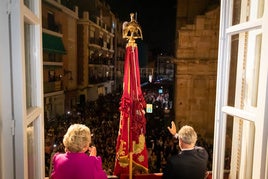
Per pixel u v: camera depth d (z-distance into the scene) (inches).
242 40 92.0
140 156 132.6
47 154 335.3
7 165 75.0
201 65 498.3
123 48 1472.7
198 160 95.2
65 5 754.2
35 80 99.7
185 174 93.7
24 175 77.8
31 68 98.6
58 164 80.7
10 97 74.7
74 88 837.8
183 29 494.6
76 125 84.1
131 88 125.8
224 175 100.3
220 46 93.1
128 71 126.0
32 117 89.0
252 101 81.6
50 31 665.6
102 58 1071.0
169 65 1223.5
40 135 101.3
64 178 78.8
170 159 96.7
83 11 860.0
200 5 551.2
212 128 508.7
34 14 93.4
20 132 76.4
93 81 942.4
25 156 78.7
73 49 826.2
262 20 68.1
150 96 960.3
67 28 776.9
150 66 1274.6
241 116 79.6
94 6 949.8
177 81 512.1
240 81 93.1
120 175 128.9
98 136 451.2
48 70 672.4
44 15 638.5
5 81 73.5
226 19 90.7
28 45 96.6
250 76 86.8
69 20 789.2
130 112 125.6
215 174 96.3
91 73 930.1
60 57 742.5
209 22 485.4
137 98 126.3
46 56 666.2
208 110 507.2
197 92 507.5
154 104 806.5
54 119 617.3
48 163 309.4
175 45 573.6
